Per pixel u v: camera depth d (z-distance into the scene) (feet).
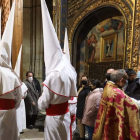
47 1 27.78
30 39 30.09
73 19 22.49
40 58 29.09
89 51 23.50
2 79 6.40
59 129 6.38
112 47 19.98
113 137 6.68
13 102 7.11
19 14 13.73
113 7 17.19
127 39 15.37
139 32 14.25
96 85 10.14
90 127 9.78
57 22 24.48
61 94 6.19
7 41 6.68
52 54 6.33
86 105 9.91
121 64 18.79
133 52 14.69
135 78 9.09
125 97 6.60
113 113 6.68
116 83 6.98
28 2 29.53
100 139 6.99
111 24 19.98
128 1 15.33
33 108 14.58
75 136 12.57
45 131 6.54
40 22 29.09
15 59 13.43
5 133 6.66
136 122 6.41
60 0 23.91
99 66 21.99
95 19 21.45
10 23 6.72
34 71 29.40
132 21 14.80
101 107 7.08
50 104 6.45
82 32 23.09
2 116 6.57
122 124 6.34
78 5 21.67
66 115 6.66
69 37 22.98
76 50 22.81
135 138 6.32
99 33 21.76
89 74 23.62
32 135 12.75
